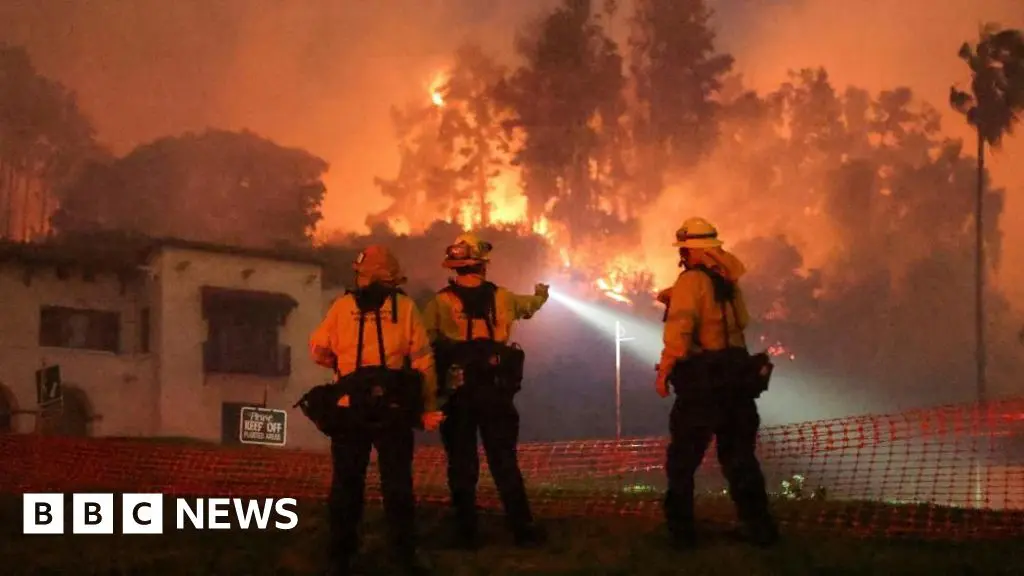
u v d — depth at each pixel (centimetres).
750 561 520
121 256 3531
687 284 548
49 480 923
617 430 3788
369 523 642
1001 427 1033
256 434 2191
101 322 3481
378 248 522
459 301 590
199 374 3553
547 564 527
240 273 3684
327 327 515
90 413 3397
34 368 3325
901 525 642
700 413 539
